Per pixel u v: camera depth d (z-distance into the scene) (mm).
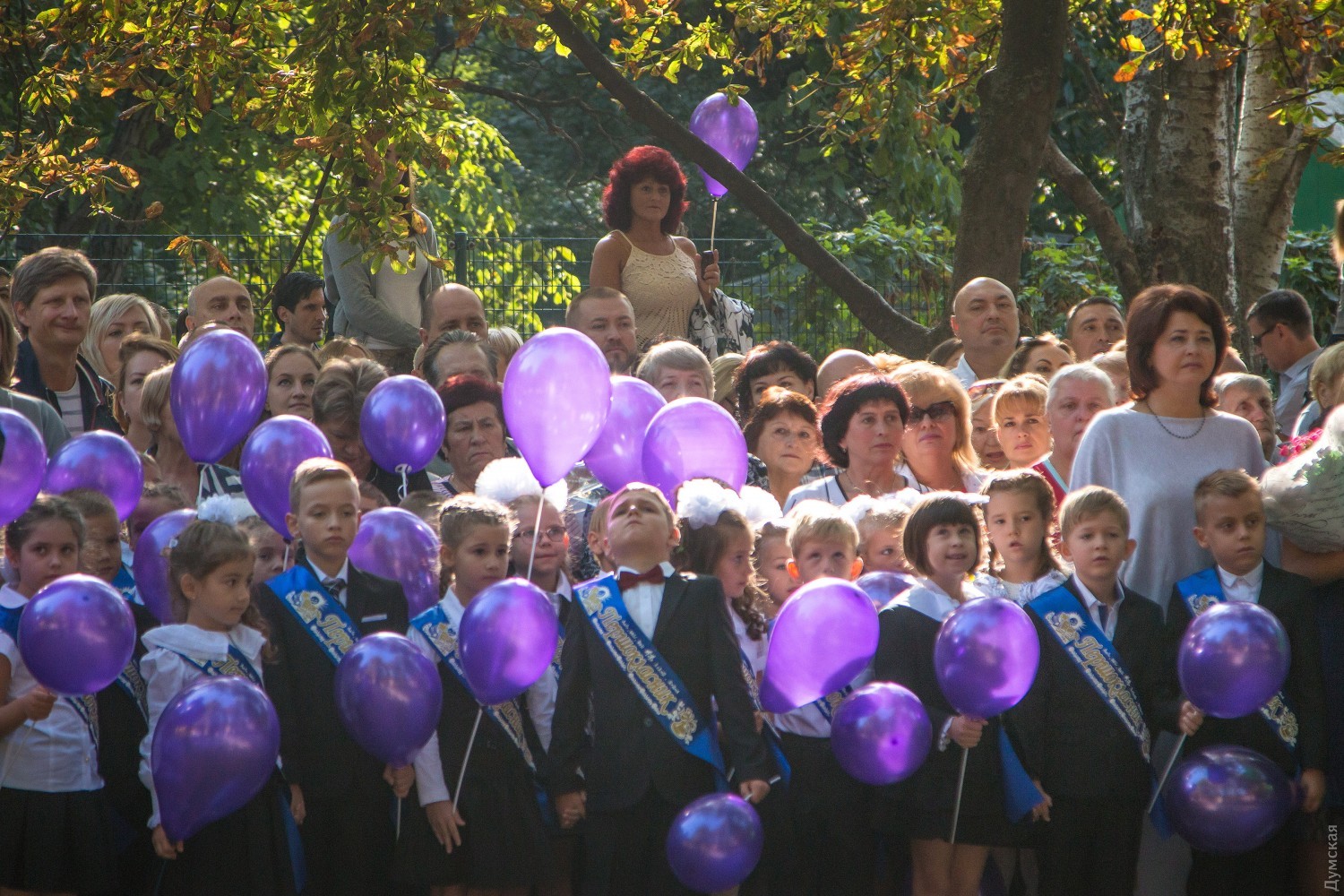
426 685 8547
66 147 26547
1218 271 18344
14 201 18000
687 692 8961
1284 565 10195
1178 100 18234
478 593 8977
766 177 37781
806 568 9539
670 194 15125
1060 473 11305
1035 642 8789
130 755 9250
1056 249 25344
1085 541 9562
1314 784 9367
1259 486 9820
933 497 9641
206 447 10258
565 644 9219
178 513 9586
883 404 10969
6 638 8656
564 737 9047
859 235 22812
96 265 20531
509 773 9250
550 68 42344
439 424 10727
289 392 11875
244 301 14289
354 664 8531
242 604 8875
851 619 8656
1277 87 17234
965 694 8711
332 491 9305
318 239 29672
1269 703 9609
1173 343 10086
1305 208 29594
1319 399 11656
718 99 16875
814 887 9414
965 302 14102
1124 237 18500
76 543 8891
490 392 11570
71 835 8742
